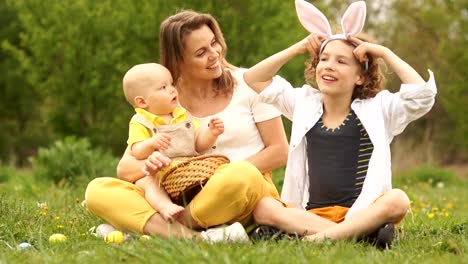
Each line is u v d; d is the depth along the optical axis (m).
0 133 26.83
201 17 5.23
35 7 16.98
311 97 5.24
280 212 4.77
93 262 4.04
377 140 4.93
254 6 14.87
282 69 14.66
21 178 11.54
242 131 5.36
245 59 14.76
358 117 5.04
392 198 4.66
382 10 23.11
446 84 20.08
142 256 4.07
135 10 15.84
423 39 21.80
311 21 5.21
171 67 5.29
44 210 6.41
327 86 5.07
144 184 4.99
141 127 5.04
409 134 21.89
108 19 16.19
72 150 10.85
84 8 16.41
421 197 9.93
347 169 5.01
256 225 4.88
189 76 5.32
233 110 5.38
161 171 4.89
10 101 26.56
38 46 16.75
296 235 4.55
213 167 4.83
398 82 17.97
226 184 4.70
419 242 4.86
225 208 4.77
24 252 4.41
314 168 5.09
